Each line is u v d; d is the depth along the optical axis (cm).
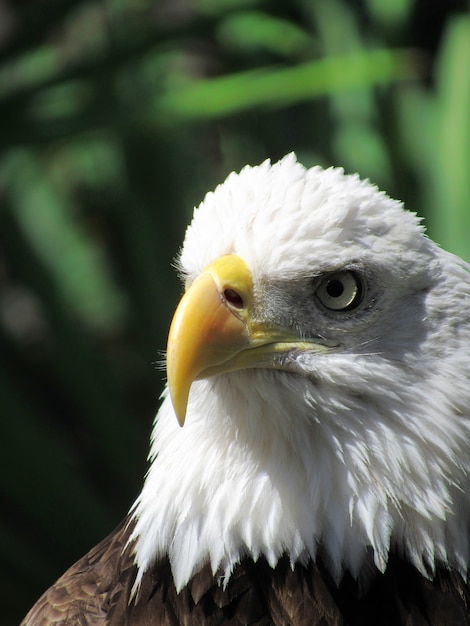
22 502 987
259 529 575
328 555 572
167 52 1170
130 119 1047
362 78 1077
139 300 1215
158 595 591
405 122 1271
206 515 582
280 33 1394
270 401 569
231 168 1376
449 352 570
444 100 1185
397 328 569
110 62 1030
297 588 574
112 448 1079
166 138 1285
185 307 552
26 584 960
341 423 569
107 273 1313
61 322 1141
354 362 565
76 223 1345
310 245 557
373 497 567
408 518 570
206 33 1095
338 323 567
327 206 560
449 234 1126
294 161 593
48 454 999
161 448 601
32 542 980
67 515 991
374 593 573
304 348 568
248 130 1383
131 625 589
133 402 1168
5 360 1127
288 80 1062
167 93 1067
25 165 1297
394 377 564
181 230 1274
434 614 572
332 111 1313
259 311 564
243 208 570
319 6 1405
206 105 1050
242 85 1055
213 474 580
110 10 1306
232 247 566
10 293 1493
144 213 1262
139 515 613
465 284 581
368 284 564
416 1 1567
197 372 549
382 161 1262
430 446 563
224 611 579
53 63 1086
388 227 565
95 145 1353
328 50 1377
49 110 1023
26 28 1021
